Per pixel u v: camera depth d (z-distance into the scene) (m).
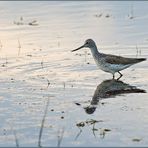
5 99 17.28
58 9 32.59
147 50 23.09
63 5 33.75
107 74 20.30
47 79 19.52
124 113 15.62
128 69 20.92
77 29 27.72
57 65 21.47
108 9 32.22
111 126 14.63
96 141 13.69
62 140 13.82
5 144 13.70
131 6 32.72
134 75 20.05
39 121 15.22
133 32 26.59
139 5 32.88
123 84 18.84
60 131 14.42
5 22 29.64
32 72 20.48
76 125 14.80
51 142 13.73
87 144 13.52
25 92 18.02
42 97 17.44
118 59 20.00
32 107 16.44
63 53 23.34
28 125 14.93
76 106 16.44
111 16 30.42
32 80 19.41
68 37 26.14
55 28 28.12
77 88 18.39
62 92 17.94
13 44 25.11
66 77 19.80
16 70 20.78
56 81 19.27
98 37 25.81
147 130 14.27
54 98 17.31
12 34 27.09
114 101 16.84
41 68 21.03
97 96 17.42
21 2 34.75
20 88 18.47
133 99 16.98
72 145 13.49
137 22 28.75
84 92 17.92
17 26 28.77
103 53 21.75
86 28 27.86
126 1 34.22
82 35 26.41
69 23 29.09
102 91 17.95
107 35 26.16
